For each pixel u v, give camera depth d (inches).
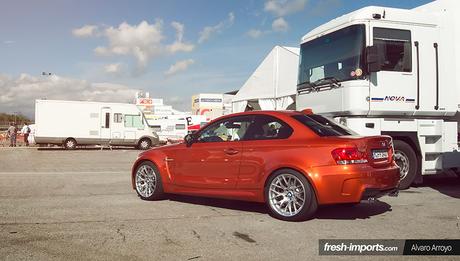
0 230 199.9
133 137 1070.4
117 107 1061.8
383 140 232.8
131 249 172.4
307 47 367.9
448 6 346.6
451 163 337.4
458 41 344.8
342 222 221.3
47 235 191.9
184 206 264.4
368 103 310.0
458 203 276.8
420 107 327.9
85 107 1037.8
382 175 220.7
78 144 1035.9
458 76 343.0
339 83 320.5
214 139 260.5
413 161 328.8
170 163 275.0
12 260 157.4
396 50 322.3
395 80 319.6
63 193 315.0
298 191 220.7
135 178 292.8
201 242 183.5
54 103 1018.7
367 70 308.8
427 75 331.9
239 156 242.7
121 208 256.2
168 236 192.4
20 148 1080.8
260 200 235.3
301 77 369.7
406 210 253.4
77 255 163.9
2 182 375.9
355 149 214.5
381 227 210.5
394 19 324.2
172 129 1360.7
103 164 603.8
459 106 341.7
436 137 335.9
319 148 217.8
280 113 243.6
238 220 225.0
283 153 226.4
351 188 210.5
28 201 278.5
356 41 316.5
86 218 227.3
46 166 558.3
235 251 171.2
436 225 214.7
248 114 253.8
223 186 248.7
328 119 252.7
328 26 347.3
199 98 1811.0
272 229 206.2
